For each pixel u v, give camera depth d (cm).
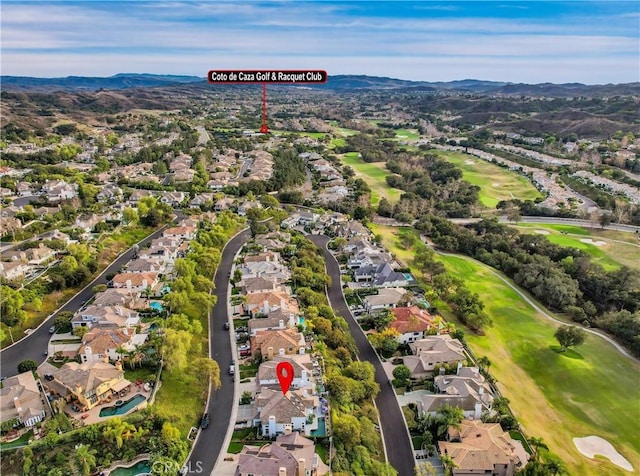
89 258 19012
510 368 15425
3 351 13850
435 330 15850
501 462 10562
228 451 10762
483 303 18188
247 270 19662
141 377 12781
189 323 15100
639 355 16450
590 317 18962
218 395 12544
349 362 14088
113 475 10100
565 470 10450
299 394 12031
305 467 9931
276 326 15138
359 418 11900
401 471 10712
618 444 12600
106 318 14800
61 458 10075
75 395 11694
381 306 17400
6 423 10719
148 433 10881
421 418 12012
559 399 14275
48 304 16312
